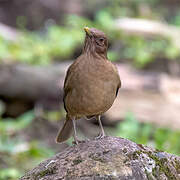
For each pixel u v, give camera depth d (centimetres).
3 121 1466
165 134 1124
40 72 1566
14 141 1245
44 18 2608
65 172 652
